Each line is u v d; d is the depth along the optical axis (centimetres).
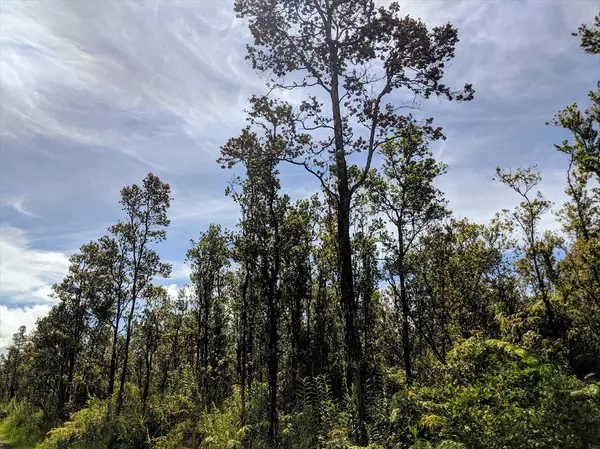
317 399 1436
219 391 2356
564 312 2281
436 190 1958
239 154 1456
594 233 2280
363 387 1254
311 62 1431
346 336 1189
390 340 2261
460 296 2086
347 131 1398
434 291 2069
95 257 2844
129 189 2717
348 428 1074
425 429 885
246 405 1703
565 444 654
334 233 2194
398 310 2119
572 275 2347
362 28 1339
